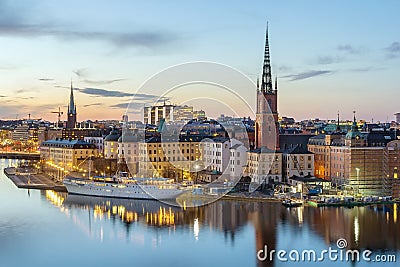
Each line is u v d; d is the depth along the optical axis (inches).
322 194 6909.5
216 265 3924.7
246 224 5236.2
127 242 4569.4
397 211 6018.7
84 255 4210.1
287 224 5260.8
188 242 4554.6
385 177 7214.6
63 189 7795.3
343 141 7436.0
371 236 4766.2
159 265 3949.3
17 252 4301.2
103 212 5925.2
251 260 4030.5
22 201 6727.4
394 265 3941.9
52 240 4655.5
